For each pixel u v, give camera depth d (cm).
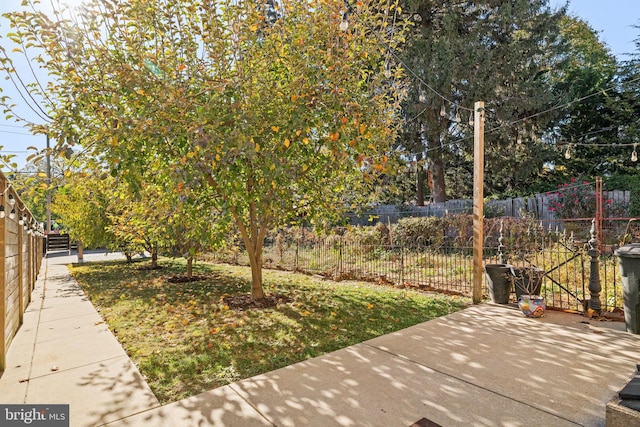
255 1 449
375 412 242
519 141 1327
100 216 1082
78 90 373
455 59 1312
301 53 418
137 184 401
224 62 449
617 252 410
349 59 424
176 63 432
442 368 313
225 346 378
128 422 234
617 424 207
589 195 1084
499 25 1378
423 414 239
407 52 1347
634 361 322
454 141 1470
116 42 407
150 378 305
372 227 1169
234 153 371
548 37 1445
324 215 581
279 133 416
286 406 252
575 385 277
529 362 323
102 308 564
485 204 1291
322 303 561
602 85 1547
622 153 1499
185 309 543
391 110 581
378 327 441
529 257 634
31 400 265
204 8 421
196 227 537
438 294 634
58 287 771
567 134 1659
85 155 425
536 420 230
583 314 477
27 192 412
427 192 2011
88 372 317
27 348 379
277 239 1025
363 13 482
